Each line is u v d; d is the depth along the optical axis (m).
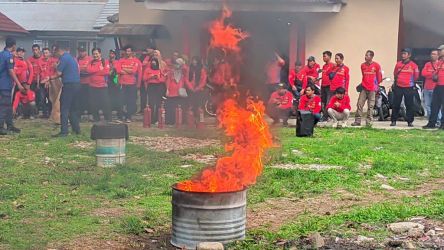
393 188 9.16
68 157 11.46
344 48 21.58
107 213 7.53
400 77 17.41
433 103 16.98
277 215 7.57
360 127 16.92
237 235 6.23
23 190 8.61
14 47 15.08
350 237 6.37
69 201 8.11
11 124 15.06
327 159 11.56
